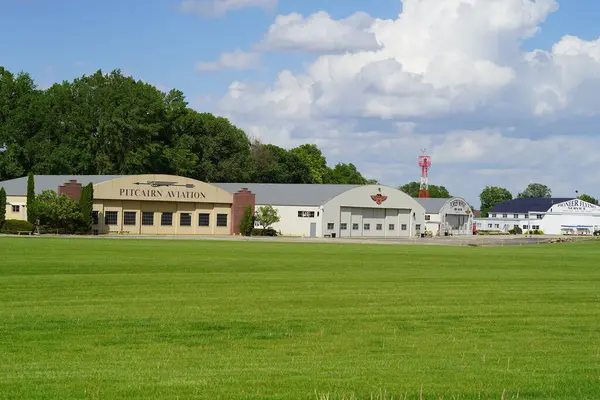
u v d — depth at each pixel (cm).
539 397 1431
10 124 13050
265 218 11131
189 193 10519
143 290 3056
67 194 9556
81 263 4259
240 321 2286
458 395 1432
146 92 13750
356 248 7019
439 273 4169
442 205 14938
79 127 13438
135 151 13450
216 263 4516
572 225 18738
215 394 1405
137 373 1573
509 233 17612
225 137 15400
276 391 1434
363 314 2469
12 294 2856
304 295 2970
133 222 10162
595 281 3859
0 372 1573
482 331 2170
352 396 1394
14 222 8825
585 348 1920
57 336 2000
